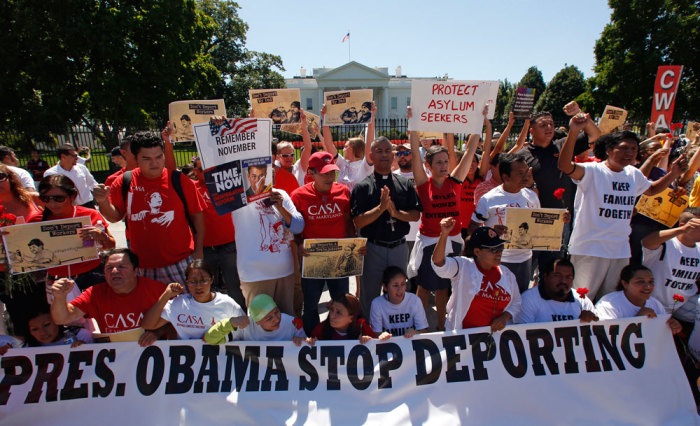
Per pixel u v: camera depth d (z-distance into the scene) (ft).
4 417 9.64
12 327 11.35
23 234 9.94
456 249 13.73
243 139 11.26
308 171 12.33
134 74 67.97
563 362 10.53
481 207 13.12
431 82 13.32
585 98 102.89
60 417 9.75
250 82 127.24
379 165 12.38
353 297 11.04
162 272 11.50
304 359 10.40
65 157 22.66
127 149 14.70
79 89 69.05
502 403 10.18
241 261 12.03
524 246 11.26
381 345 10.54
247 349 10.40
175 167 14.07
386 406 10.07
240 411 9.87
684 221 11.90
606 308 11.20
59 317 9.57
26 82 66.74
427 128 13.53
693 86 93.56
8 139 52.26
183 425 9.71
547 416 10.10
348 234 13.19
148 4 65.26
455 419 9.93
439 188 13.33
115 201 11.71
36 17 60.03
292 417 9.84
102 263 11.47
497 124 54.49
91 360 10.07
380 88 204.95
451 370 10.39
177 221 11.47
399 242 12.87
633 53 92.94
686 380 10.55
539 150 14.70
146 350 10.23
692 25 89.30
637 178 11.93
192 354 10.31
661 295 12.37
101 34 61.21
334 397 10.11
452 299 11.34
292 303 12.91
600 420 10.07
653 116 26.66
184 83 74.18
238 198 11.28
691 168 15.72
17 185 12.04
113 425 9.73
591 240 12.06
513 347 10.59
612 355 10.61
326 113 17.46
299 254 12.40
